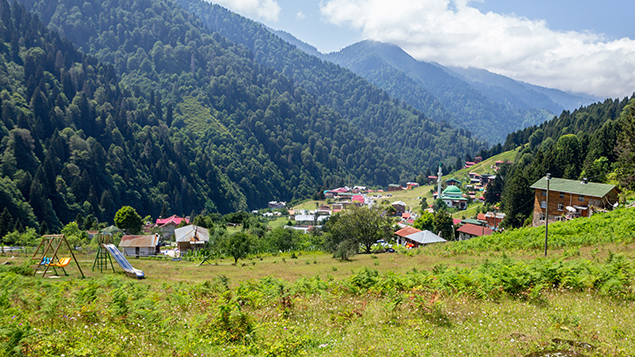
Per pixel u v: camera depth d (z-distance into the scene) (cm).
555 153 10712
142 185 19475
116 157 18938
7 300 1372
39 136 17138
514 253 3912
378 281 1948
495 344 988
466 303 1448
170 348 1020
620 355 870
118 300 1432
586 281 1634
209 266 5359
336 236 7031
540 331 1071
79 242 7600
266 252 7812
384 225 6894
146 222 15300
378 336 1105
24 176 13675
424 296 1545
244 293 1661
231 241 5853
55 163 16175
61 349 955
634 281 1614
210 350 1027
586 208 6625
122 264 3838
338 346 1046
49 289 1900
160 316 1288
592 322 1140
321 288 1827
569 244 3859
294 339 1091
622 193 6500
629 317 1188
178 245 8519
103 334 1080
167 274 4181
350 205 7106
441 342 1034
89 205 15150
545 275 1741
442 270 2388
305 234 10462
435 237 8362
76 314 1284
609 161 9325
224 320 1209
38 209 13200
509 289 1608
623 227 3975
